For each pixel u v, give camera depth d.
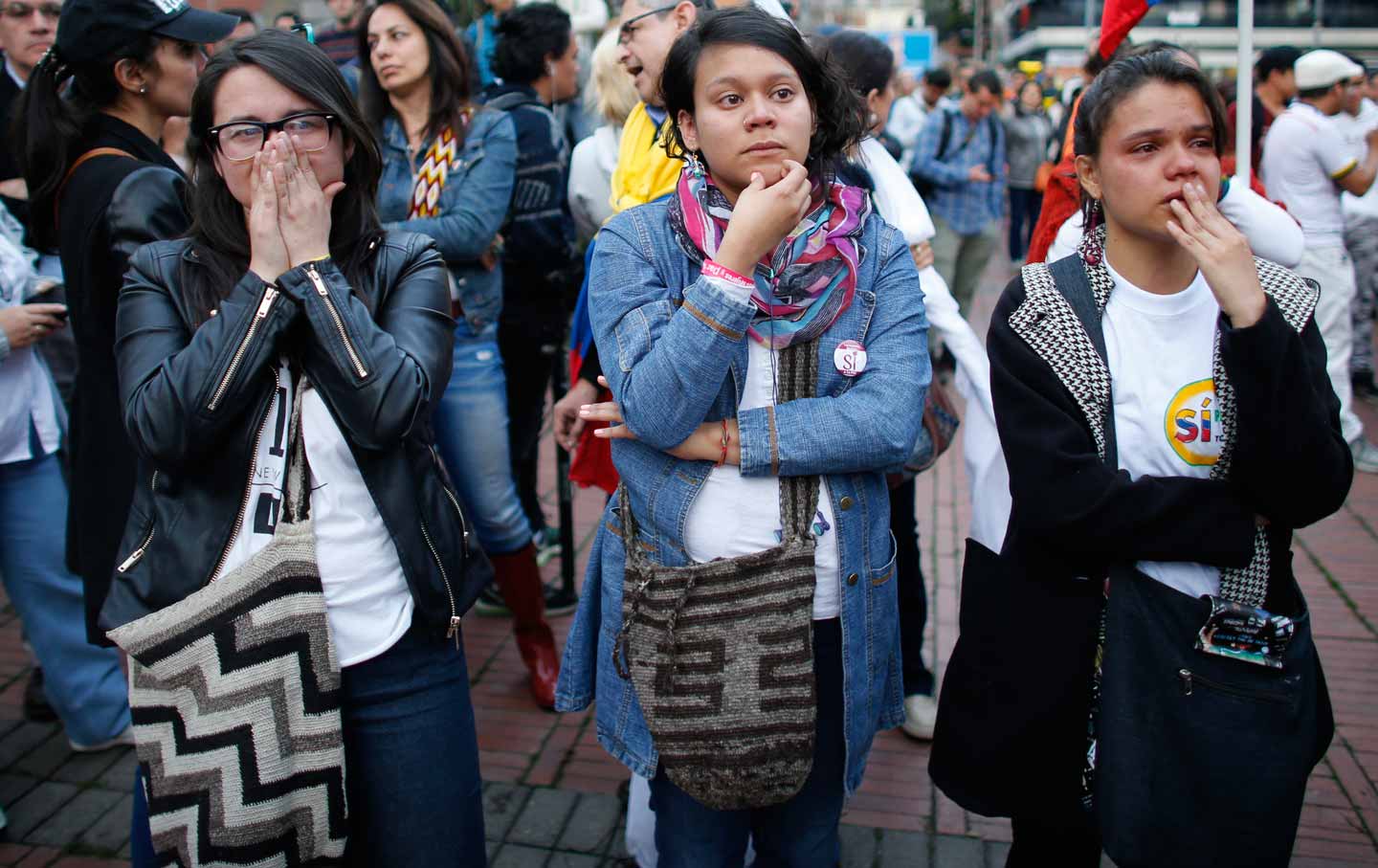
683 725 1.67
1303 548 4.41
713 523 1.71
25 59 3.30
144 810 1.81
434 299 1.81
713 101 1.65
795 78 1.65
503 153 3.18
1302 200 5.16
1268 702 1.59
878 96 2.89
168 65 2.22
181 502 1.68
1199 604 1.61
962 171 6.72
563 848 2.65
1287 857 1.64
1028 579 1.75
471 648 3.69
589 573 1.95
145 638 1.62
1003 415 1.72
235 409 1.62
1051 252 2.66
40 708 3.27
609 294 1.77
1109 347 1.69
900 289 1.79
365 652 1.73
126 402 1.68
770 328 1.70
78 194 2.10
